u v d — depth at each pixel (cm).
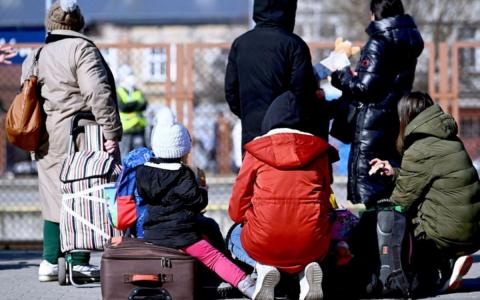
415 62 2255
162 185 1942
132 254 1917
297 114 1925
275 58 2100
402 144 2109
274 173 1873
